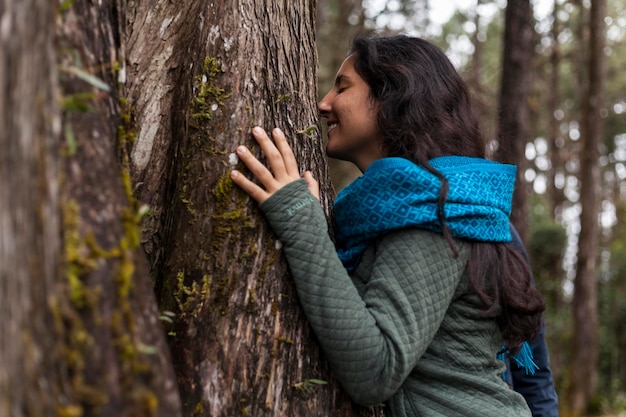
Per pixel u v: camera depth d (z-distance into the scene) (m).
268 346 1.39
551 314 12.98
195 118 1.48
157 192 1.59
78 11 1.06
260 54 1.53
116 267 0.94
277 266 1.42
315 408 1.42
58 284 0.85
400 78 1.61
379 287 1.38
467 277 1.47
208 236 1.41
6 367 0.74
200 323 1.37
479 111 1.74
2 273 0.75
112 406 0.87
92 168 0.96
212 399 1.33
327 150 1.71
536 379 2.09
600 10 9.05
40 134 0.83
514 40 6.19
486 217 1.48
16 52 0.78
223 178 1.43
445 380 1.47
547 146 18.23
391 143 1.60
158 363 0.97
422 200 1.42
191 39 1.61
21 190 0.79
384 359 1.32
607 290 13.03
